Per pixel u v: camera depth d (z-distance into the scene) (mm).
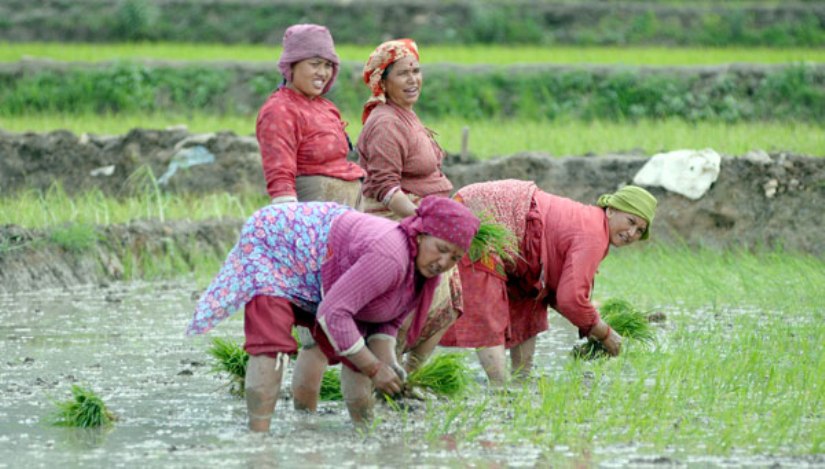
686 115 82750
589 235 25594
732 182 51906
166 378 26719
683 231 51344
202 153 60000
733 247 50812
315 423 22719
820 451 20703
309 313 21734
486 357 25766
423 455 20344
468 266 25531
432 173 25328
